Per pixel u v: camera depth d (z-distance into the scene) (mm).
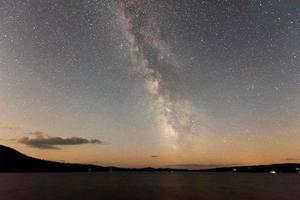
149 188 80438
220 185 93750
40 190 70312
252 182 114938
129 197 55844
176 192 66938
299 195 58969
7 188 75500
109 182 113875
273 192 65875
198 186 89188
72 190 71438
